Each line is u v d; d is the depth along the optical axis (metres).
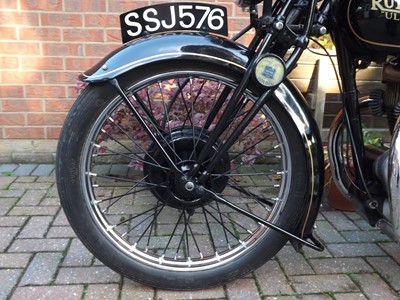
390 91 1.57
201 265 1.60
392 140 1.42
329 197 2.39
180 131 1.57
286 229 1.57
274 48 1.46
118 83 1.42
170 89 2.39
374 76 2.88
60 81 3.05
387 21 1.35
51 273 1.73
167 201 1.55
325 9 1.44
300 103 1.50
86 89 1.43
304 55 2.78
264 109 1.49
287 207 1.56
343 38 1.47
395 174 1.39
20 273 1.73
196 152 1.54
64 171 1.46
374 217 1.59
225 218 2.25
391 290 1.68
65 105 3.10
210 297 1.60
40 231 2.09
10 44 2.96
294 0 1.39
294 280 1.72
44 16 2.93
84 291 1.62
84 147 1.46
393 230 1.46
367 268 1.82
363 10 1.36
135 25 1.50
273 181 2.77
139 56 1.40
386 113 1.62
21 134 3.12
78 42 2.99
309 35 1.42
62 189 1.47
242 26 3.06
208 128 1.70
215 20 1.53
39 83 3.04
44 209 2.35
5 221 2.19
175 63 1.43
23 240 2.00
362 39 1.41
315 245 1.57
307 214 1.53
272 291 1.65
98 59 3.03
